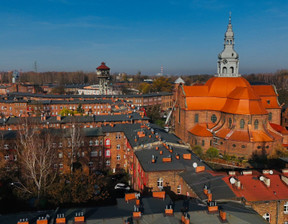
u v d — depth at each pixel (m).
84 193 51.97
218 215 35.62
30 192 58.25
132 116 107.50
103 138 84.62
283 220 43.44
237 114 85.88
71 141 78.56
